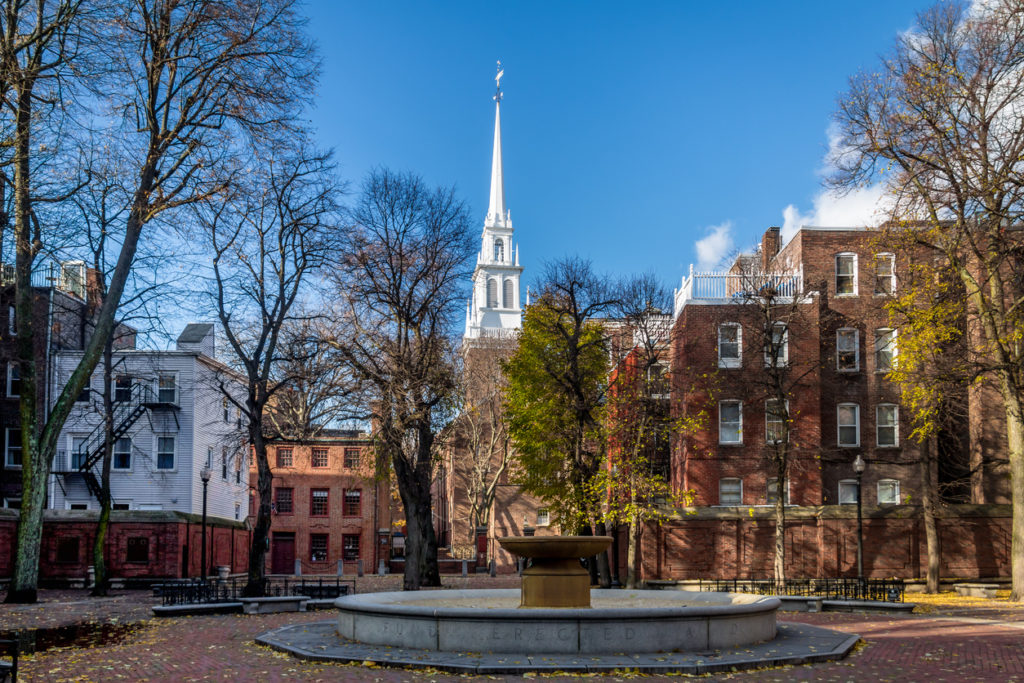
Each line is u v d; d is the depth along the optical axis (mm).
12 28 28875
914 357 37031
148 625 24922
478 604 22703
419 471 40969
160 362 55125
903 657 17469
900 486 46469
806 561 43500
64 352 54188
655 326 47188
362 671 15703
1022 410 34000
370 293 39750
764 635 18984
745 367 46531
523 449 45562
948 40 32781
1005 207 31797
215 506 59656
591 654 16797
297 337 41094
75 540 47281
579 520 43531
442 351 42625
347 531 71000
